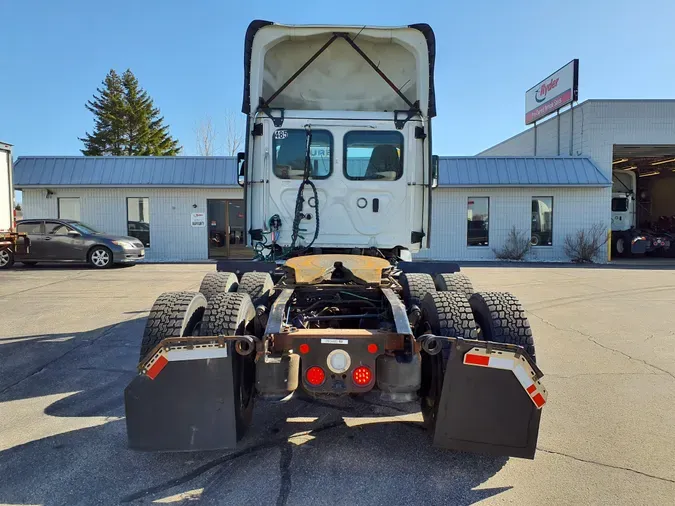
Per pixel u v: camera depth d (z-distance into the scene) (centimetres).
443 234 1848
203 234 1811
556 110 2108
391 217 548
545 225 1862
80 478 288
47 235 1446
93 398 415
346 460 312
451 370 282
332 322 396
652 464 306
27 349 565
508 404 280
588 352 562
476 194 1844
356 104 586
